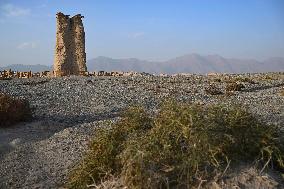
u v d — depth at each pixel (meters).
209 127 7.32
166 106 8.17
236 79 35.25
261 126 7.83
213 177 6.83
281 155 7.42
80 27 44.12
